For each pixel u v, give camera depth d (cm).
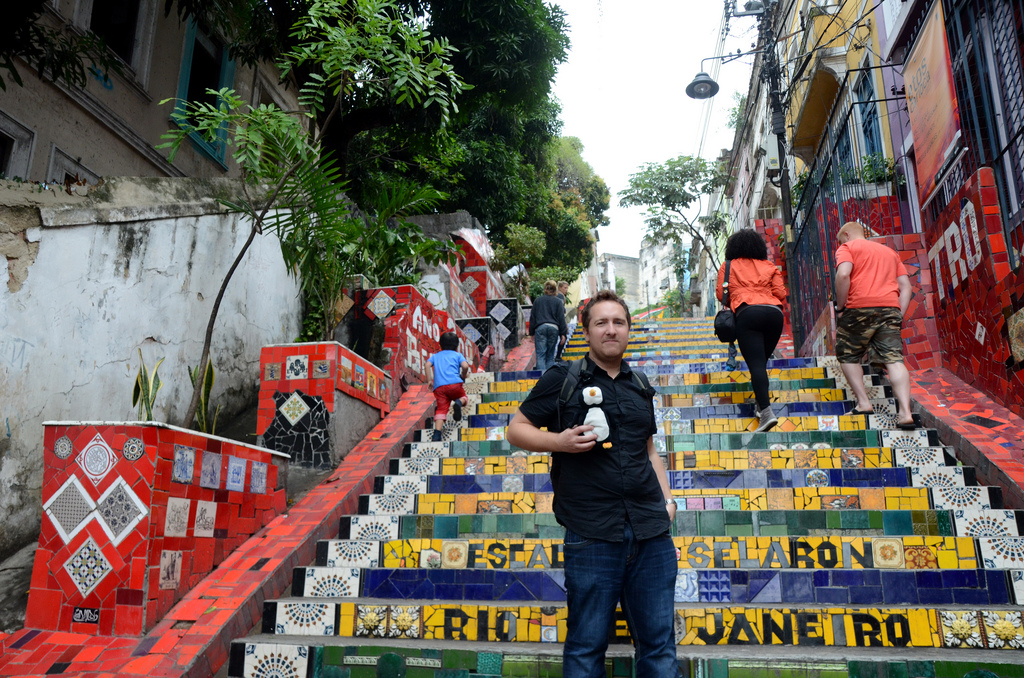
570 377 239
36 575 326
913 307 593
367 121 1072
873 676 248
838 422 485
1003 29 482
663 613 226
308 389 514
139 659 287
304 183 554
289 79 1013
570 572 227
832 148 755
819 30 1195
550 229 2383
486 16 1091
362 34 629
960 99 529
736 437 477
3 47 509
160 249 544
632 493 228
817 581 312
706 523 370
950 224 535
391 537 404
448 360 590
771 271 525
